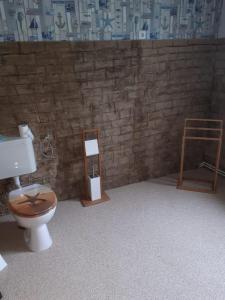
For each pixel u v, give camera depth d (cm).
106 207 247
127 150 269
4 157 206
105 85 234
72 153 246
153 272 174
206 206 244
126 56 232
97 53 221
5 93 203
